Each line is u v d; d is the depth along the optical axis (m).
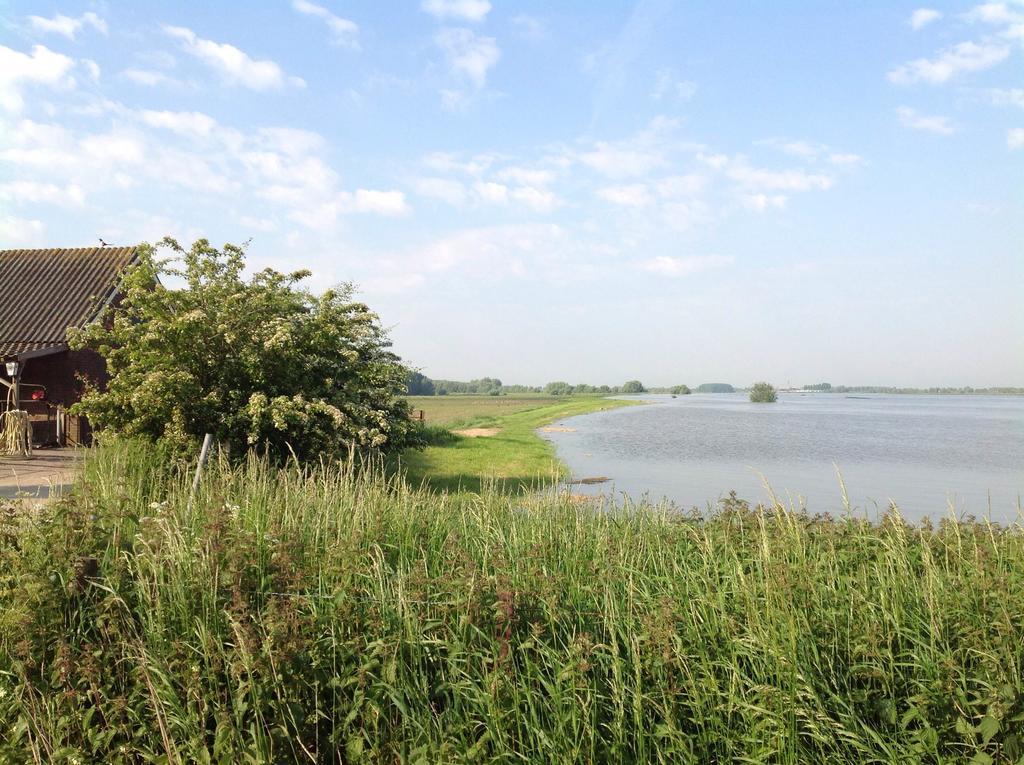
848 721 4.15
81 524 5.62
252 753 3.93
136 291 13.59
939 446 38.75
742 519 7.34
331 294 14.81
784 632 4.59
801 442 40.78
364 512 7.19
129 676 4.55
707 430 51.91
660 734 4.05
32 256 26.86
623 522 8.36
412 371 18.00
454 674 4.46
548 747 4.02
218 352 13.71
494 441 34.34
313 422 13.32
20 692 4.43
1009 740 3.87
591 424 58.41
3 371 22.66
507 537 7.35
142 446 12.05
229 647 4.60
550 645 4.83
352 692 4.41
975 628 4.60
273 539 5.82
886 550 6.24
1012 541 6.94
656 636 4.39
